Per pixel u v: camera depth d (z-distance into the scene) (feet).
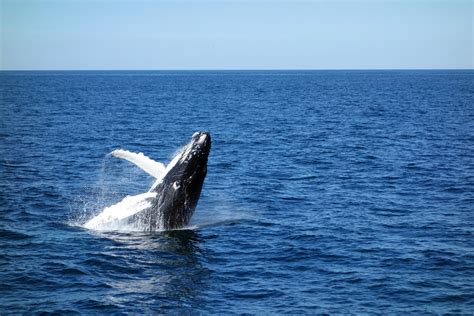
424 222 145.07
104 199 168.86
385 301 96.48
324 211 156.04
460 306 94.84
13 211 149.07
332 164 230.48
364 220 146.92
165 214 133.49
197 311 91.81
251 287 101.71
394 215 152.15
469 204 164.25
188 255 117.50
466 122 403.54
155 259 114.83
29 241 124.26
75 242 124.06
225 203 165.07
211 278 105.60
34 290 98.43
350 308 93.56
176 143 299.17
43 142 281.33
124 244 123.34
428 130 354.13
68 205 158.40
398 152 261.65
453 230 137.80
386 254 119.75
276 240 128.67
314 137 320.70
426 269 111.24
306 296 98.07
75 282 102.22
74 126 360.28
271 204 164.25
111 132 335.06
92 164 226.58
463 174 207.82
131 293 98.27
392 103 620.49
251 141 302.45
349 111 515.09
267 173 211.00
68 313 89.76
